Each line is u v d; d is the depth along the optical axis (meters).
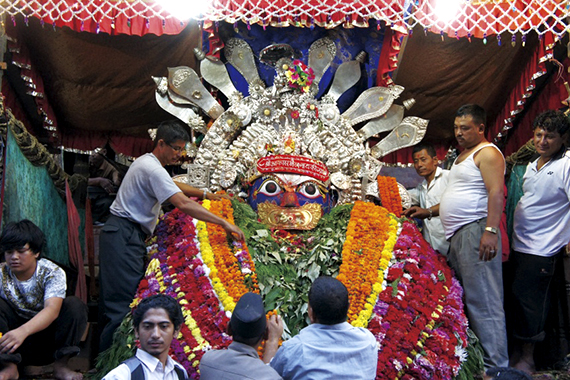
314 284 3.51
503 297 5.12
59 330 4.55
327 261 5.10
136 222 5.08
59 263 7.00
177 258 4.98
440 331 4.73
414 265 5.00
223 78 6.31
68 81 6.63
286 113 6.20
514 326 5.12
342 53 6.40
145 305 3.44
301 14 5.45
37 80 6.35
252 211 5.71
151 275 4.95
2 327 4.38
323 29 6.34
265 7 5.41
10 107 6.34
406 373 4.47
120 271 4.94
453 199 5.09
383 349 4.45
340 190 6.09
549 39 5.57
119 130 7.61
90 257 7.12
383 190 5.98
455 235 5.09
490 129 7.28
